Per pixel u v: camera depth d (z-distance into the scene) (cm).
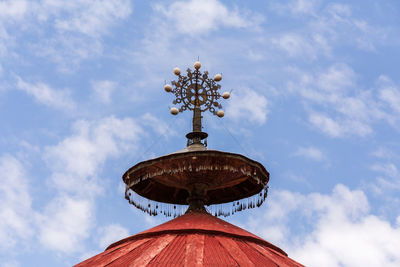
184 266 2547
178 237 2789
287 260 2867
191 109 3234
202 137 3191
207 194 3484
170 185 3328
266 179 3212
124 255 2745
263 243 2955
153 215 3481
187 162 3008
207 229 2830
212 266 2555
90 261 2830
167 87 3231
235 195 3475
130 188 3344
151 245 2761
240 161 3020
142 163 3053
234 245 2762
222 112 3250
